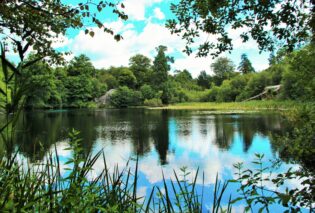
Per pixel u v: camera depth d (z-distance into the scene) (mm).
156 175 7477
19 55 1694
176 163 9070
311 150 4895
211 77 85125
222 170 8102
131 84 71438
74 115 32031
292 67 7547
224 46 4371
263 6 3764
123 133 16469
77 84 54250
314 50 6945
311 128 5387
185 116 27859
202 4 4129
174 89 63656
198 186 6414
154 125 20328
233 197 5637
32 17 3852
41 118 27312
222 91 54594
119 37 3721
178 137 14586
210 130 16891
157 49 65375
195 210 2020
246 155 9891
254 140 12758
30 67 1557
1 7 3309
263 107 34406
